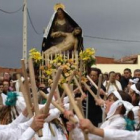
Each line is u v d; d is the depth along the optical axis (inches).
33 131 192.4
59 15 650.8
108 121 242.4
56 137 307.1
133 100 327.6
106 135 187.8
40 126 192.4
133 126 243.6
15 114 278.1
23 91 229.0
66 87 195.8
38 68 475.8
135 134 191.0
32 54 479.2
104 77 493.4
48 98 190.5
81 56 475.8
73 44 628.4
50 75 456.8
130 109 244.8
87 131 179.5
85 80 399.9
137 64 1327.5
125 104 243.8
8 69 1163.9
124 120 239.9
